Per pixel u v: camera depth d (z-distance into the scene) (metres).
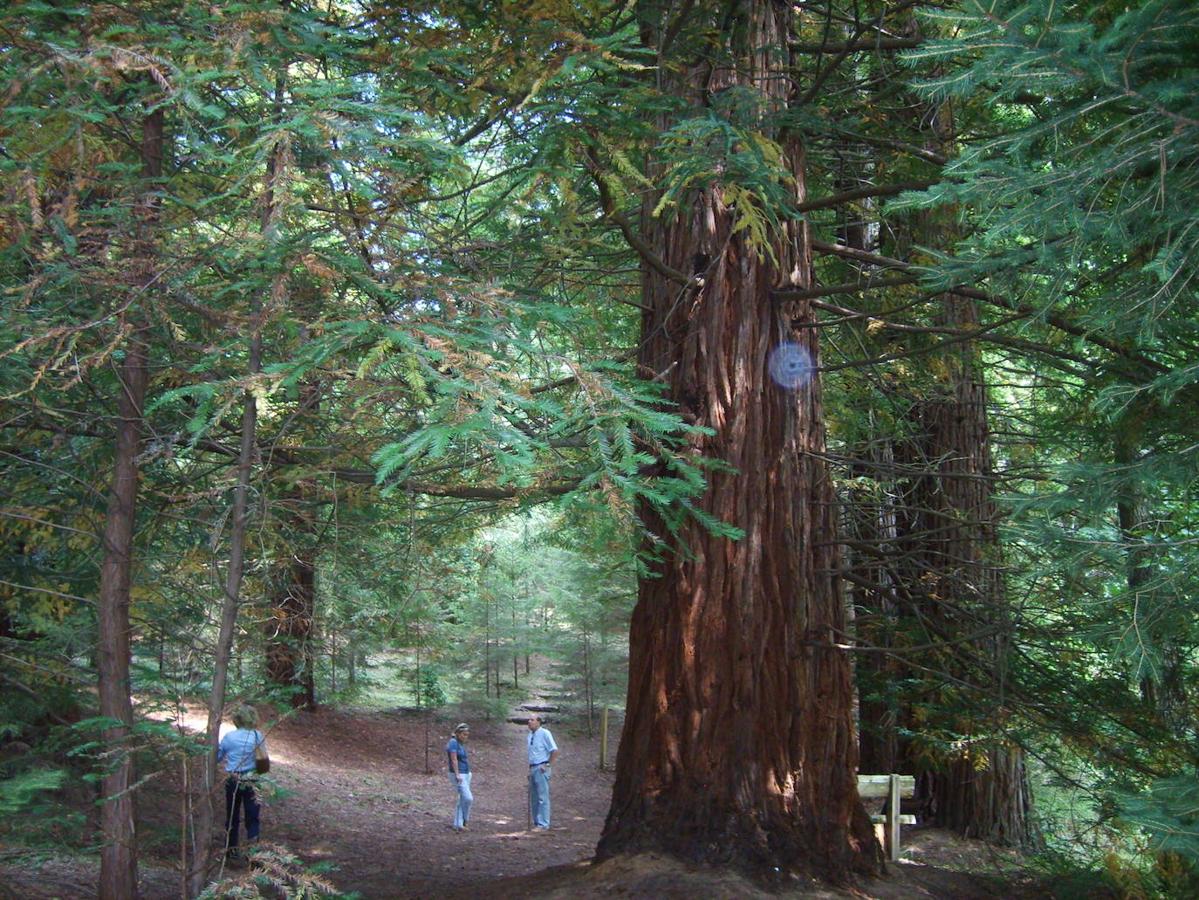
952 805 10.82
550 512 10.16
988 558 10.22
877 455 11.09
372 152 4.25
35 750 5.69
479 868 10.79
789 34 8.31
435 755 21.20
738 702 7.06
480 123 6.32
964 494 10.73
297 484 6.42
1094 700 8.48
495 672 29.14
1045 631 8.00
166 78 4.66
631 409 4.18
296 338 4.83
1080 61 4.32
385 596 7.68
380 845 11.88
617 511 4.09
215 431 6.12
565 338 7.54
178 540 7.11
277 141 4.20
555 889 6.75
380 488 6.53
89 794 8.02
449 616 16.42
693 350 7.45
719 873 6.60
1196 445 5.22
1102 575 7.94
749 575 7.18
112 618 5.56
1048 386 9.52
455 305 4.62
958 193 4.99
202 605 6.47
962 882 8.18
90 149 5.05
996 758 10.62
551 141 5.32
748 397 7.38
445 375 4.01
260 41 4.59
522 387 3.94
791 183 7.14
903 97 9.78
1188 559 5.11
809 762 7.17
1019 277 6.03
